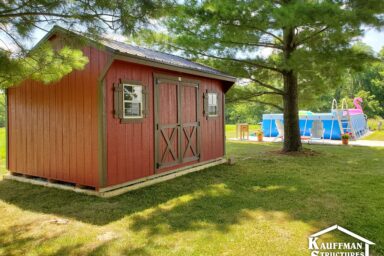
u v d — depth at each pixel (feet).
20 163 20.18
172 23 28.12
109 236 10.71
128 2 10.79
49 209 13.82
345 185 17.52
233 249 9.62
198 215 12.75
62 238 10.57
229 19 25.85
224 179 19.65
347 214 12.64
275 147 36.52
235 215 12.69
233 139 47.21
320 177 19.83
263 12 24.76
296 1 24.44
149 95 18.79
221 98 26.91
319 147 35.70
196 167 22.85
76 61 13.50
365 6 23.02
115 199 15.25
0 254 9.48
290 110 31.24
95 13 10.98
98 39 12.32
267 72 32.45
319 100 35.91
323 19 22.59
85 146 16.46
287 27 24.81
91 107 16.05
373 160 26.22
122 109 16.83
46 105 18.40
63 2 10.57
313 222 11.82
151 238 10.49
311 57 25.14
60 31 12.59
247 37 27.14
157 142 19.47
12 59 11.99
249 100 32.50
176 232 10.98
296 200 14.71
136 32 11.69
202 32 28.22
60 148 17.72
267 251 9.48
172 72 20.71
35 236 10.78
